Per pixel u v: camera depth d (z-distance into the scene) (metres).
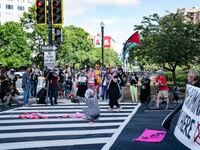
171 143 9.95
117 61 122.25
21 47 77.94
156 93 19.28
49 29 20.98
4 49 78.31
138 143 9.98
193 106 7.39
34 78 23.84
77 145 9.76
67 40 73.25
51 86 20.06
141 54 29.50
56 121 14.02
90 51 89.38
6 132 11.68
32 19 66.38
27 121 13.99
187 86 8.04
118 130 12.11
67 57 73.50
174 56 27.62
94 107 14.00
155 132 11.52
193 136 7.12
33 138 10.73
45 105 19.83
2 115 15.69
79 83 20.66
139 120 14.49
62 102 21.53
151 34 29.17
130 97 24.33
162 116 15.81
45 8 20.23
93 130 12.12
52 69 21.05
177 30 28.12
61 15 20.38
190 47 27.70
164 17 29.11
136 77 22.36
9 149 9.29
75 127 12.67
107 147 9.48
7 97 19.38
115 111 17.50
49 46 21.14
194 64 28.95
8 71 22.81
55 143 10.03
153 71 31.72
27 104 20.08
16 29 78.50
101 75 25.44
